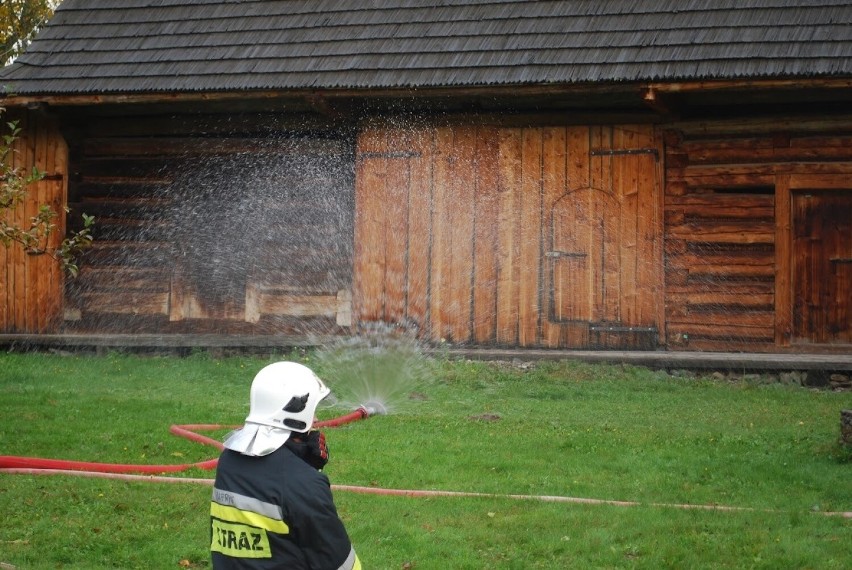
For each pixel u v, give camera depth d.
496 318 16.94
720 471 9.09
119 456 9.68
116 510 7.94
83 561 6.91
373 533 7.38
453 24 17.30
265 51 17.69
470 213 17.11
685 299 16.47
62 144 18.75
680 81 15.19
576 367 15.46
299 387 4.41
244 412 12.16
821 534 7.33
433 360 15.80
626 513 7.80
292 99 17.41
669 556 6.86
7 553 6.97
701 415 12.32
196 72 17.52
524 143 16.92
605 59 15.84
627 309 16.56
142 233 18.66
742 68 15.07
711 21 16.02
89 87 17.61
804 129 16.05
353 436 10.41
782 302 16.17
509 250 16.92
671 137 16.55
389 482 8.72
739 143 16.31
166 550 7.06
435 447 9.97
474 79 16.08
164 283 18.52
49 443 10.07
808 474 8.95
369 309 17.45
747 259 16.31
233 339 17.41
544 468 9.26
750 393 14.07
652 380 14.91
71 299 18.75
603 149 16.67
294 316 17.95
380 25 17.64
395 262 17.36
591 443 10.25
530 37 16.66
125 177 18.75
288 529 4.24
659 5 16.55
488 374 15.12
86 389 13.86
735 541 7.15
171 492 8.40
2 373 15.15
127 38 18.64
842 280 16.08
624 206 16.59
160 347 17.58
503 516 7.78
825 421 11.92
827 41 15.20
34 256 18.81
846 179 15.91
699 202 16.44
